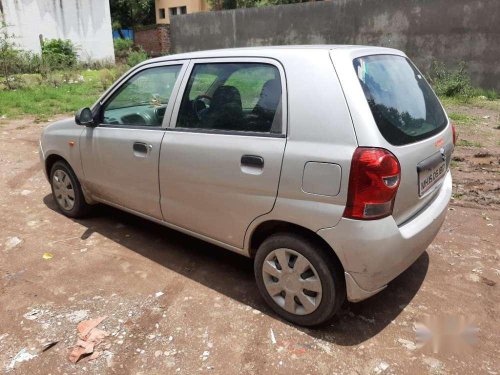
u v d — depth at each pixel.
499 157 6.77
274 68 2.85
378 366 2.57
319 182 2.53
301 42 15.96
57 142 4.42
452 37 12.73
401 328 2.91
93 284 3.41
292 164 2.63
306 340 2.79
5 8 20.75
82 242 4.10
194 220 3.35
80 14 23.61
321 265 2.66
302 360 2.62
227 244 3.22
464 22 12.41
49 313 3.05
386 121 2.58
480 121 9.45
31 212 4.81
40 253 3.89
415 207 2.82
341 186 2.46
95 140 3.97
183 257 3.84
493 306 3.15
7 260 3.77
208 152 3.08
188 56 3.43
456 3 12.41
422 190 2.81
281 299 2.95
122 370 2.55
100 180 4.07
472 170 6.18
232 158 2.93
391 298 3.24
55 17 22.64
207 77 3.23
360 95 2.52
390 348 2.72
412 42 13.49
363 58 2.81
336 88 2.55
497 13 11.83
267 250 2.91
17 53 18.00
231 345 2.74
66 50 22.52
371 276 2.54
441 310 3.10
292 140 2.67
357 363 2.60
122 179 3.82
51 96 12.91
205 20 18.42
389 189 2.45
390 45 13.94
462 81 12.30
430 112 3.21
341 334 2.84
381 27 13.98
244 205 2.93
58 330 2.87
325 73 2.61
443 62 13.07
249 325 2.93
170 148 3.33
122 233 4.29
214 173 3.05
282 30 16.28
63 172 4.52
